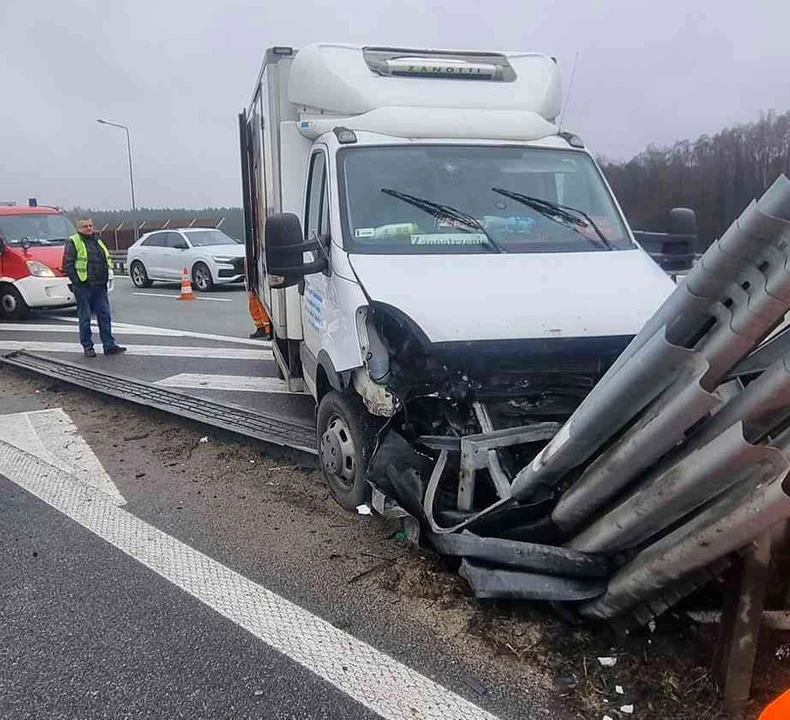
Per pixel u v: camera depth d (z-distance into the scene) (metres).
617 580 3.24
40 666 3.49
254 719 3.11
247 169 9.48
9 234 15.16
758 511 2.53
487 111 5.52
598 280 4.40
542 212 5.04
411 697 3.20
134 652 3.57
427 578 4.14
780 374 2.49
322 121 5.52
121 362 10.40
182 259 20.69
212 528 4.91
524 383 4.09
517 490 3.60
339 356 4.52
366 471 4.62
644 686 3.16
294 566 4.37
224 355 10.70
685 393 2.63
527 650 3.45
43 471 6.06
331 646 3.58
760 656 3.20
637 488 3.07
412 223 4.86
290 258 4.71
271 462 6.07
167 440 6.77
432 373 4.07
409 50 5.92
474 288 4.22
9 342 12.38
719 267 2.49
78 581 4.25
